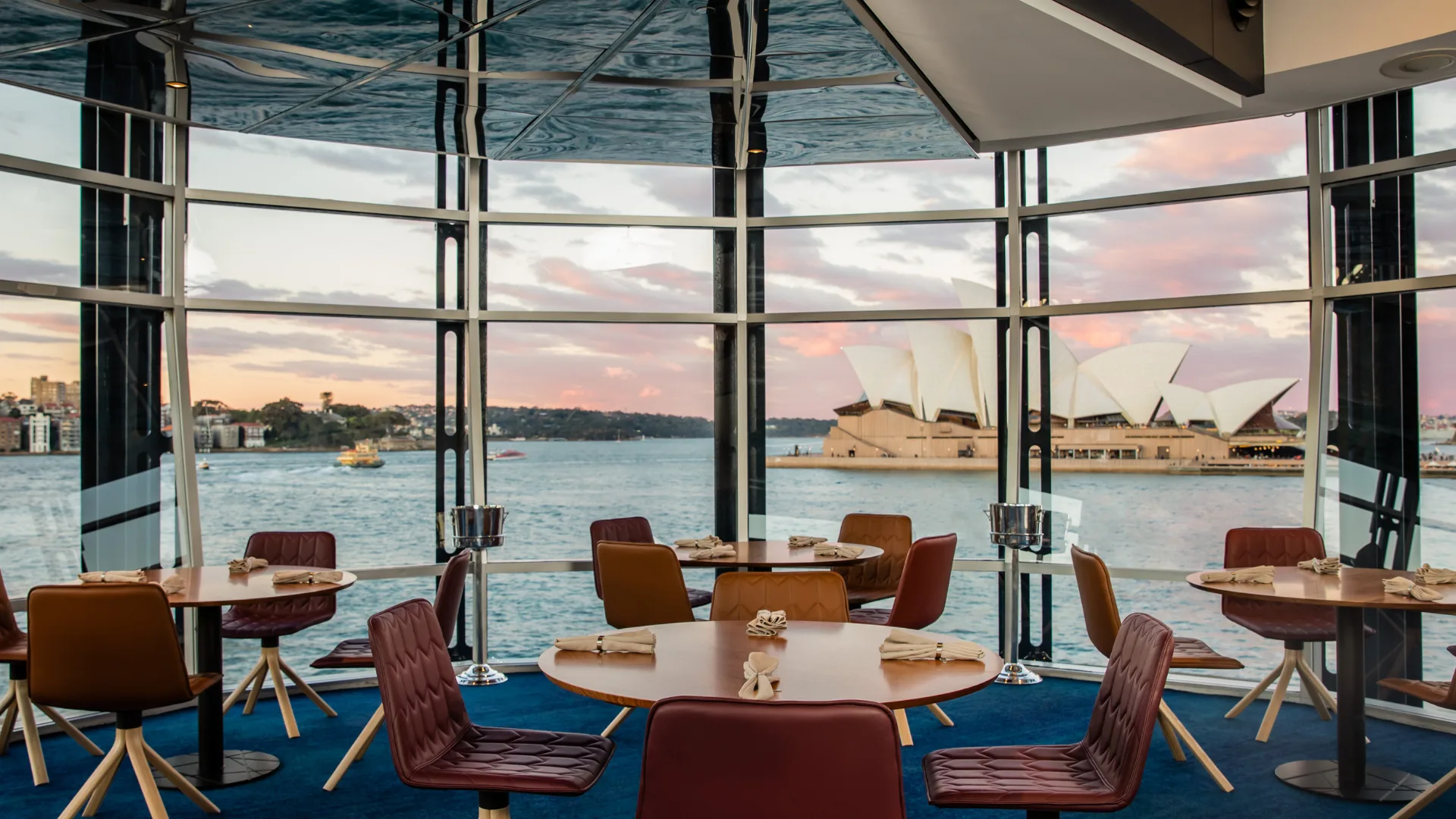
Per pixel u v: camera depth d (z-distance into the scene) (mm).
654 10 3654
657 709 2137
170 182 5723
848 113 4953
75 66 4312
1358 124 5500
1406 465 5430
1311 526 5695
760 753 2102
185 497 5785
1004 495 6477
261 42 4027
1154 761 4688
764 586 4039
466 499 6461
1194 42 3990
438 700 3160
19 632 4531
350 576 4609
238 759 4691
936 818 3961
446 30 3885
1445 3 4145
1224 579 4348
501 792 2975
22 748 4926
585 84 4527
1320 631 4992
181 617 5727
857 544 6227
